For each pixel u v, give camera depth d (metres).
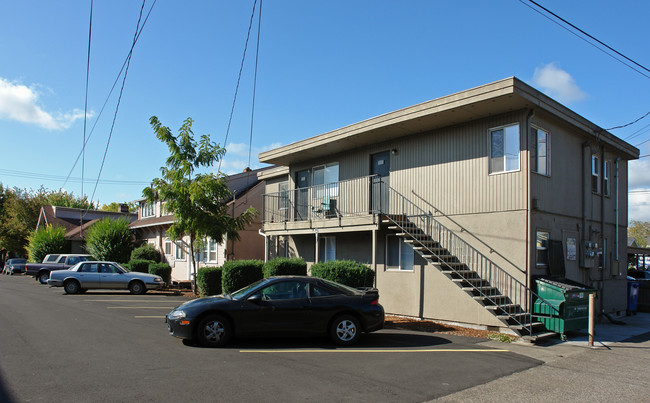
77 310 14.29
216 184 19.17
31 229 51.28
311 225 15.99
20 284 27.31
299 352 8.55
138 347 8.67
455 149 13.30
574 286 11.00
